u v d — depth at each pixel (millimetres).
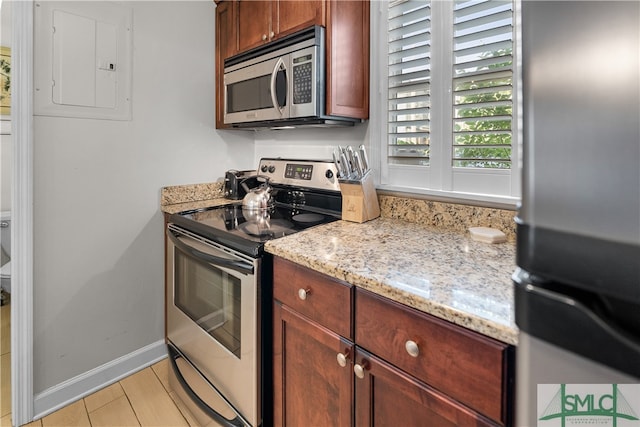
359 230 1361
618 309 369
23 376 1521
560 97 374
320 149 1943
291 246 1148
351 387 958
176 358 1752
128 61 1740
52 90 1515
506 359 648
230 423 1324
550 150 385
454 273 902
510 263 978
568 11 364
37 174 1508
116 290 1796
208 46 2064
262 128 2051
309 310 1062
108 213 1736
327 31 1439
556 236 386
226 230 1369
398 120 1588
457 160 1391
